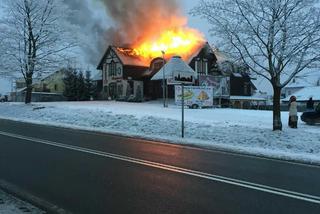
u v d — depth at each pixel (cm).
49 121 2717
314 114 2323
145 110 3089
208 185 966
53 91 6912
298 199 849
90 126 2442
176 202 825
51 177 1037
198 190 918
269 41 1942
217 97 5200
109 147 1551
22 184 969
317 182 1018
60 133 2005
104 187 940
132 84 5909
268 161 1339
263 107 5675
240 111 3288
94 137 1870
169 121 2314
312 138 1788
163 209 780
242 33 1981
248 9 1959
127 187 940
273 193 896
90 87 6041
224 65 2225
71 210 778
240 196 870
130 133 2044
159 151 1484
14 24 3791
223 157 1395
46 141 1689
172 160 1297
